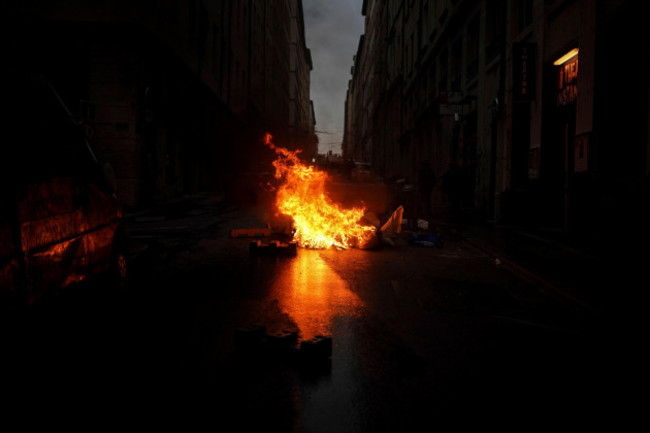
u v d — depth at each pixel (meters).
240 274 6.34
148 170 19.09
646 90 7.72
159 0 19.06
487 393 2.85
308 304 4.84
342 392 2.81
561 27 10.70
